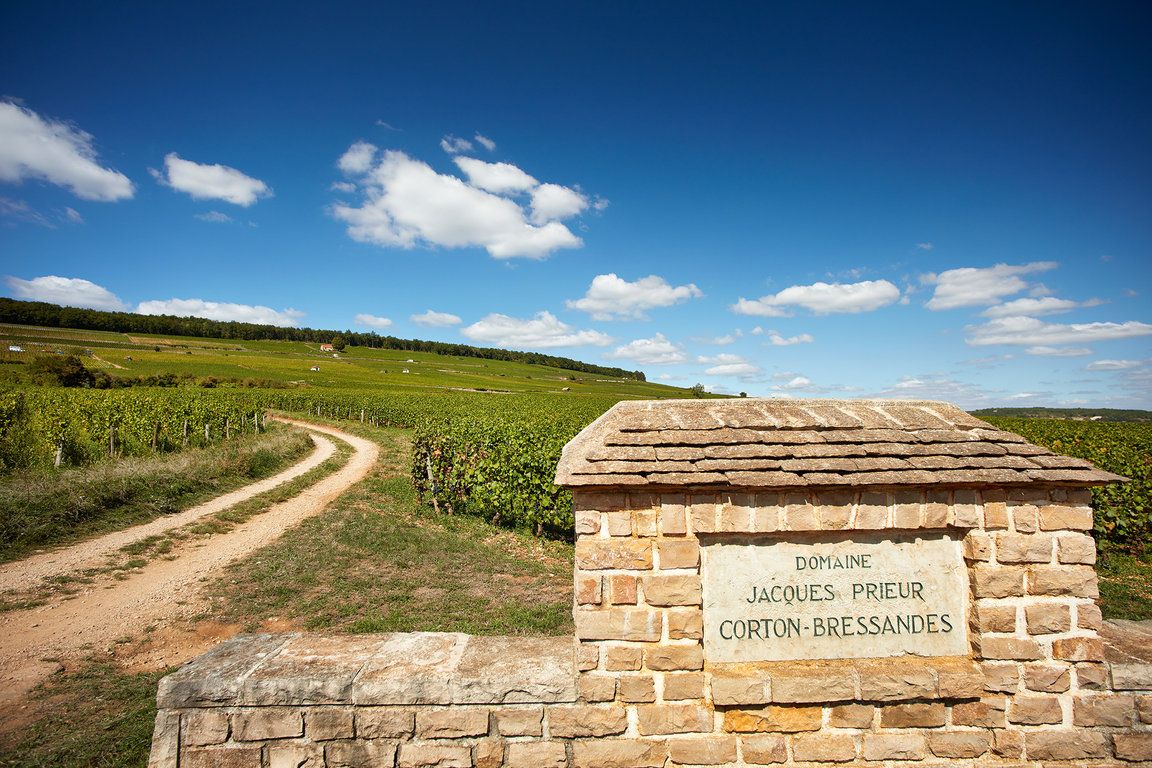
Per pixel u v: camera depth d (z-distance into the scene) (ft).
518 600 25.02
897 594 10.68
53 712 15.84
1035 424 93.91
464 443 45.62
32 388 114.01
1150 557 33.83
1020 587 10.43
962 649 10.67
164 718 9.75
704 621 10.41
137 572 28.66
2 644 20.30
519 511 38.06
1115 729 10.31
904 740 10.15
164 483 45.24
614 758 9.89
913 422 11.71
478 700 9.88
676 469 10.27
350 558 30.86
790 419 11.51
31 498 35.12
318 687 9.73
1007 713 10.25
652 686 10.02
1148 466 42.06
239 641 11.26
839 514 10.41
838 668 10.23
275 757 9.69
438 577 28.17
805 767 10.04
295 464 68.80
